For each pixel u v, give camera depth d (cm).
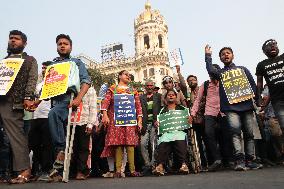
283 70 486
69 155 359
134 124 486
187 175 422
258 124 574
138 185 288
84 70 409
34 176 479
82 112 450
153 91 659
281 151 583
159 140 495
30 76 389
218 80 525
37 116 487
